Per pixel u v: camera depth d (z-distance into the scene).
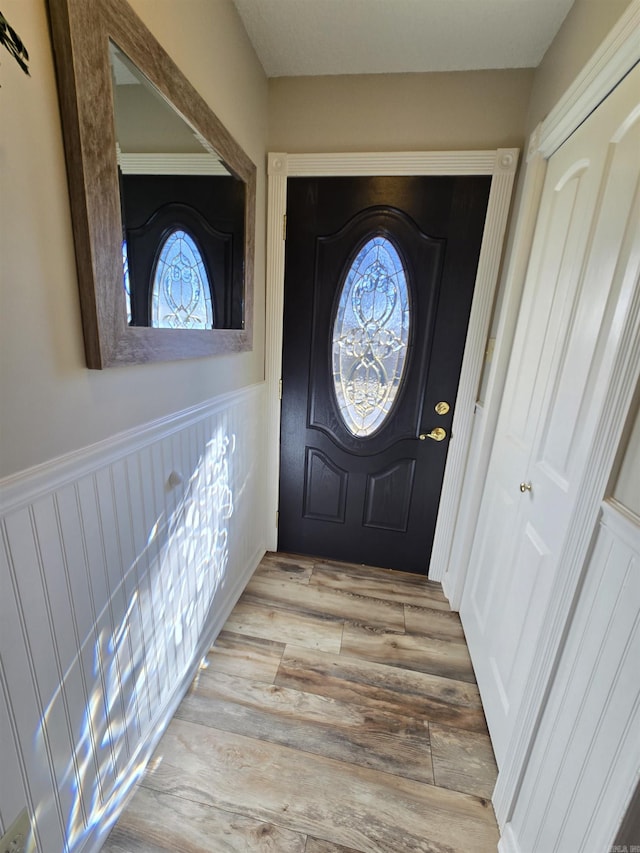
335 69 1.51
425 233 1.64
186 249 1.07
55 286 0.66
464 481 1.86
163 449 1.06
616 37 0.84
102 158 0.70
